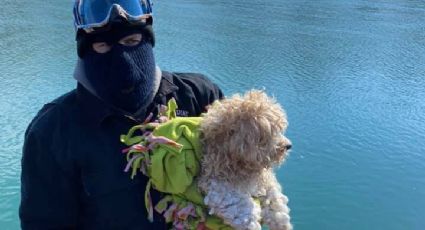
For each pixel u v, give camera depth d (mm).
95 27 2262
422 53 27281
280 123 2416
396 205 12734
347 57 25703
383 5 44312
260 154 2342
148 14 2391
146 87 2393
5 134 14812
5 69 20297
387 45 28797
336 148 15359
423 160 14914
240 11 37500
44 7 33344
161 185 2346
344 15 38188
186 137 2375
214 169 2361
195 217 2396
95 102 2330
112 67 2285
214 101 2625
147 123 2416
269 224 2568
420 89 20969
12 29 26953
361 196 12977
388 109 18547
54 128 2303
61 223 2365
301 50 26656
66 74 20172
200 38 27969
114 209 2336
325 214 12234
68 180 2309
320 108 18438
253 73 22328
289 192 12922
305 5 42281
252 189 2443
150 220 2354
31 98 17672
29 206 2342
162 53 24562
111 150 2316
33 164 2314
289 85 20938
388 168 14406
